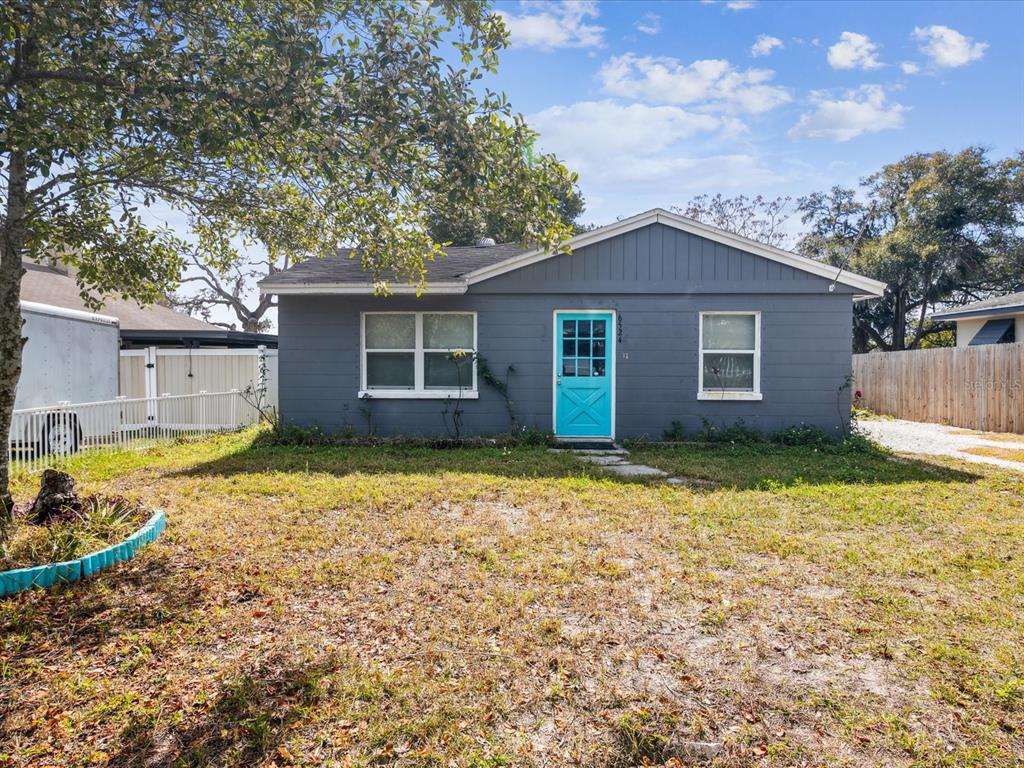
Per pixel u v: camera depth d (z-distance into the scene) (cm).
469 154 417
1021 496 650
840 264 2714
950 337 2997
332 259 1236
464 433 1071
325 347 1070
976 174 2539
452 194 441
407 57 394
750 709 272
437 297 1061
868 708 272
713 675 298
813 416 1048
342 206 519
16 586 391
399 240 538
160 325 1645
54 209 524
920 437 1217
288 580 412
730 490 677
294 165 451
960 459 921
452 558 455
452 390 1073
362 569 431
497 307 1065
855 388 1889
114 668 309
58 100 377
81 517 484
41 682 297
